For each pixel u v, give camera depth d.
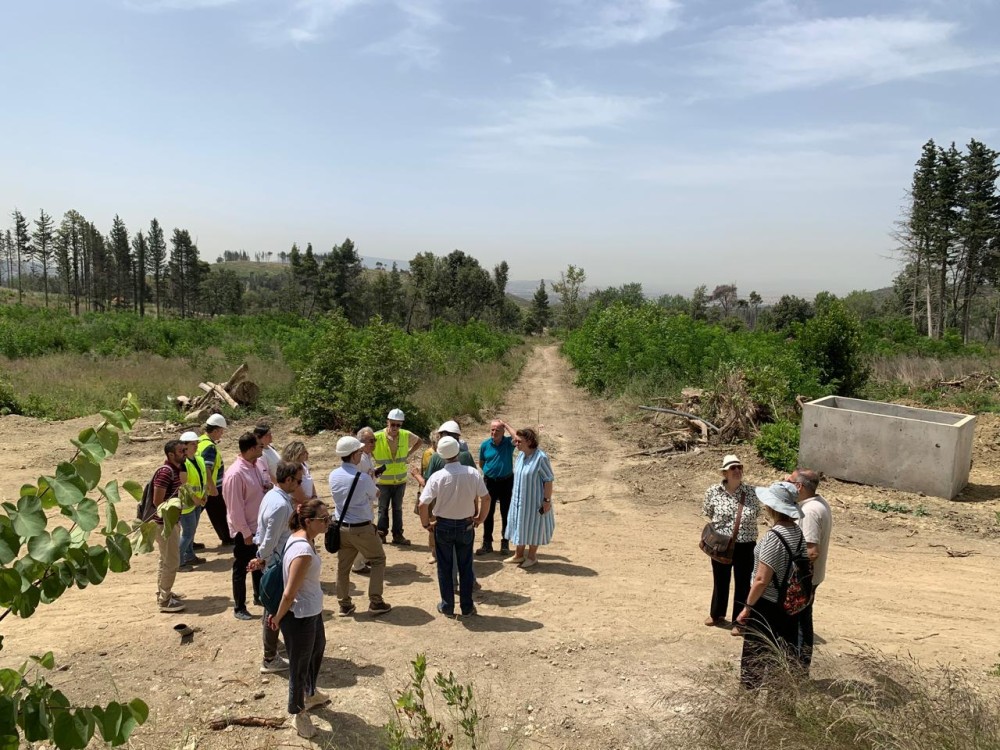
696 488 11.25
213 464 7.82
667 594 6.98
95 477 2.52
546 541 7.67
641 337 23.12
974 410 17.08
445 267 80.94
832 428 11.15
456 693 3.77
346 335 15.80
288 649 4.46
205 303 97.19
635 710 4.78
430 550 8.29
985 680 5.03
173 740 4.35
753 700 3.93
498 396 21.47
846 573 7.62
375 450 8.45
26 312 44.38
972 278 47.88
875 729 3.43
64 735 2.32
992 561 8.00
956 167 44.09
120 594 6.76
